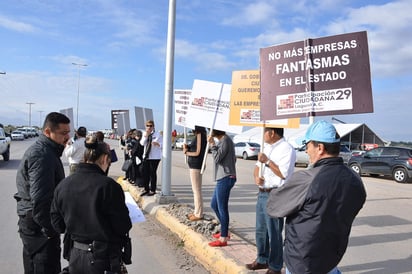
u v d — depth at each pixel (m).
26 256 3.31
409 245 6.37
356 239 6.73
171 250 5.79
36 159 3.11
